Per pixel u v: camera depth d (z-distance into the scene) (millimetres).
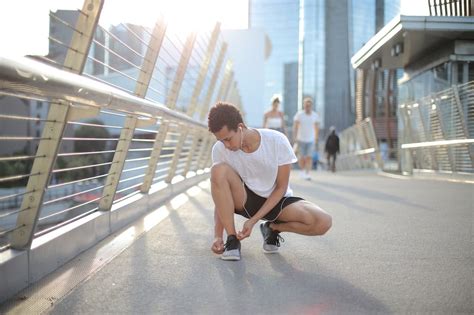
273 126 11094
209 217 5371
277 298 2584
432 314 2352
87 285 2801
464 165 10094
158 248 3779
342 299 2572
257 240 4180
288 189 3674
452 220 5191
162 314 2348
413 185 9727
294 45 103500
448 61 11281
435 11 11422
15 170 15055
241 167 3432
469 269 3189
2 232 2566
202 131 9117
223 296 2619
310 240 4141
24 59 2027
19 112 19812
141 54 4730
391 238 4219
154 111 4375
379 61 14039
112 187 4305
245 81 37562
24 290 2689
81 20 3068
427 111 11602
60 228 3389
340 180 11516
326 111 100938
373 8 98688
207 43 8391
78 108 2928
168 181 7523
